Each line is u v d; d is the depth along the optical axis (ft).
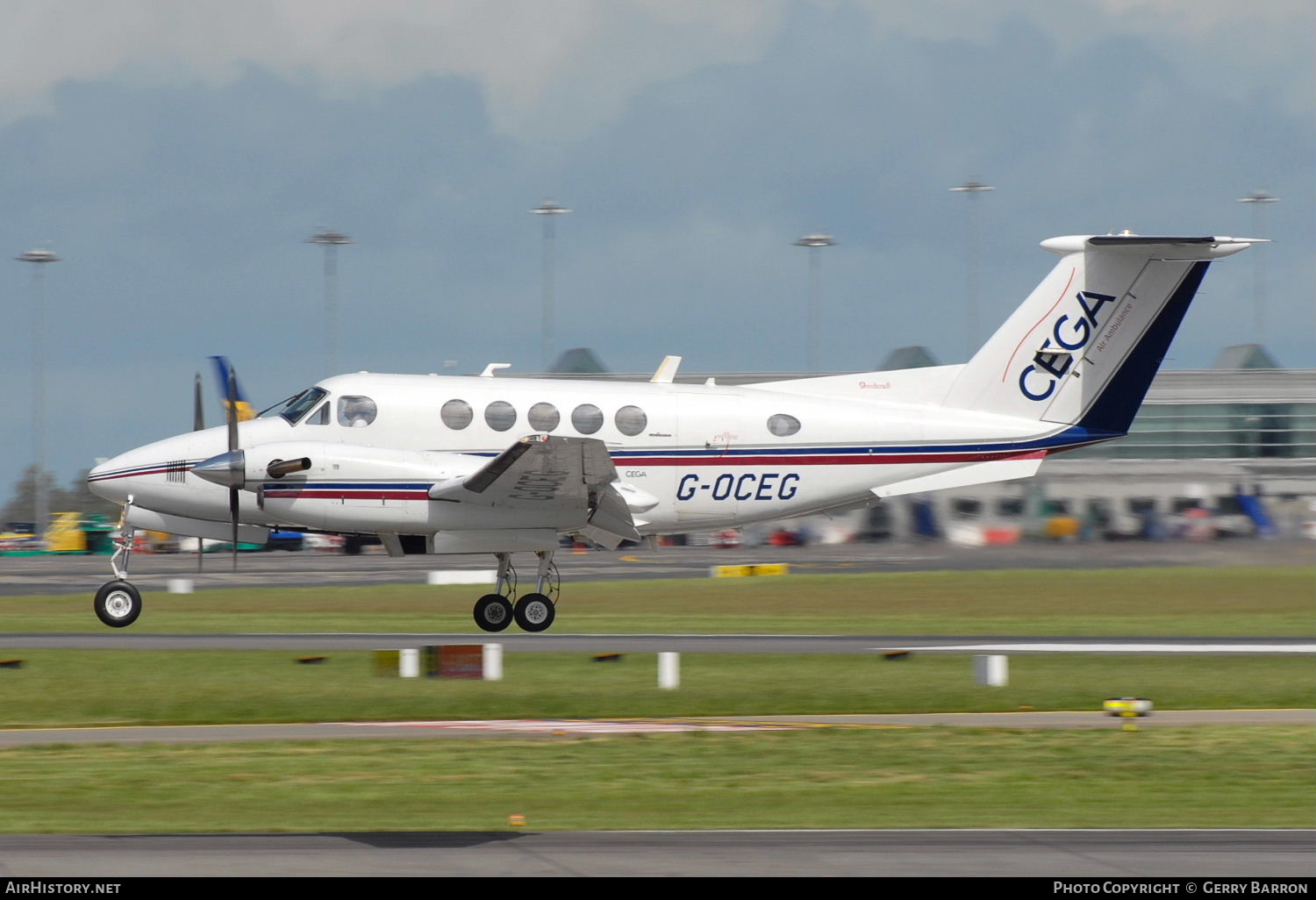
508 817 117.91
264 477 231.91
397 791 130.11
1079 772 140.77
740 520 256.11
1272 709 183.62
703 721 173.68
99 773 137.59
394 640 224.53
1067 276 258.57
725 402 254.27
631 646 218.59
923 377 261.24
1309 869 97.91
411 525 235.81
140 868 95.14
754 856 100.32
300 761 144.66
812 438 254.27
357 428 243.19
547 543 240.73
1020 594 364.58
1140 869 97.14
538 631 246.68
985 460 258.57
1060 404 260.01
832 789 131.75
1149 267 256.73
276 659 199.00
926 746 154.10
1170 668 203.41
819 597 358.84
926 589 378.32
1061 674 199.82
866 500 260.01
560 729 165.17
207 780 134.51
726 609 332.39
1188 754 149.79
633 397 251.39
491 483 229.66
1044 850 103.40
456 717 176.14
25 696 177.27
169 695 178.91
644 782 135.33
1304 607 334.03
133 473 238.89
